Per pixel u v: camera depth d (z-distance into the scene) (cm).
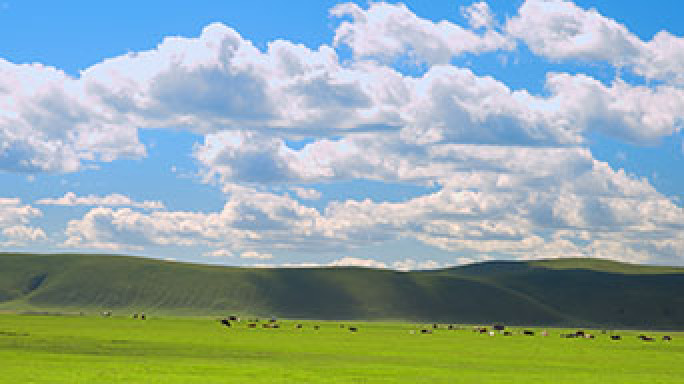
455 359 10038
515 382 6788
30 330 14788
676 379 7531
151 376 6650
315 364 8425
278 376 6862
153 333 15425
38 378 6350
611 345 16150
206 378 6575
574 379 7200
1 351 9294
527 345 14862
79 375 6612
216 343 12431
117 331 15800
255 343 12781
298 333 18438
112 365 7600
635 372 8450
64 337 12612
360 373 7319
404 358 9881
